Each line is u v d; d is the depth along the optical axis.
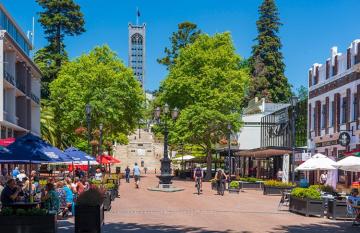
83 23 78.12
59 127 66.00
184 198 31.67
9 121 47.22
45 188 20.70
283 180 44.50
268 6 91.88
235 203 28.28
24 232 13.61
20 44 55.44
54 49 74.94
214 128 55.31
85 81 60.88
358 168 26.75
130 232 16.17
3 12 48.06
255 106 73.81
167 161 39.75
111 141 68.62
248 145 68.56
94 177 37.44
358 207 19.06
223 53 55.59
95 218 15.38
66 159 18.80
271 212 23.52
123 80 61.91
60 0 76.06
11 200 16.89
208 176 57.53
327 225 19.03
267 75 88.00
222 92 55.22
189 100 55.78
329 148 43.31
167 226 17.78
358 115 37.56
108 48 63.50
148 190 39.75
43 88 69.69
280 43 91.25
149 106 70.00
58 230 16.44
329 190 26.64
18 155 16.55
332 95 43.19
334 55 43.34
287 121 55.31
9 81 46.38
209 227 17.64
